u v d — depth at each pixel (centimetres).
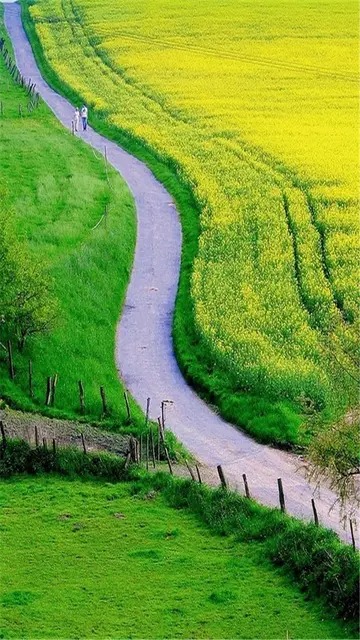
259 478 5181
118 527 4547
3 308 6028
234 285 7331
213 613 3809
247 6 17275
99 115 12169
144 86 13238
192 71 13888
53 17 17388
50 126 11500
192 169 9975
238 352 6303
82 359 6338
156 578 4091
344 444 4028
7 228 6156
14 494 4878
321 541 4138
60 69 14275
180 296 7481
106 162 10306
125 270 7919
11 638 3619
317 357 6194
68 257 7444
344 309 6825
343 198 8925
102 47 15188
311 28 15700
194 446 5575
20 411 5722
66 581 4072
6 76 14050
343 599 3788
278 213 8719
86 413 5806
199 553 4328
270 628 3706
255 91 12925
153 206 9350
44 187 9019
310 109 12125
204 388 6234
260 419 5750
